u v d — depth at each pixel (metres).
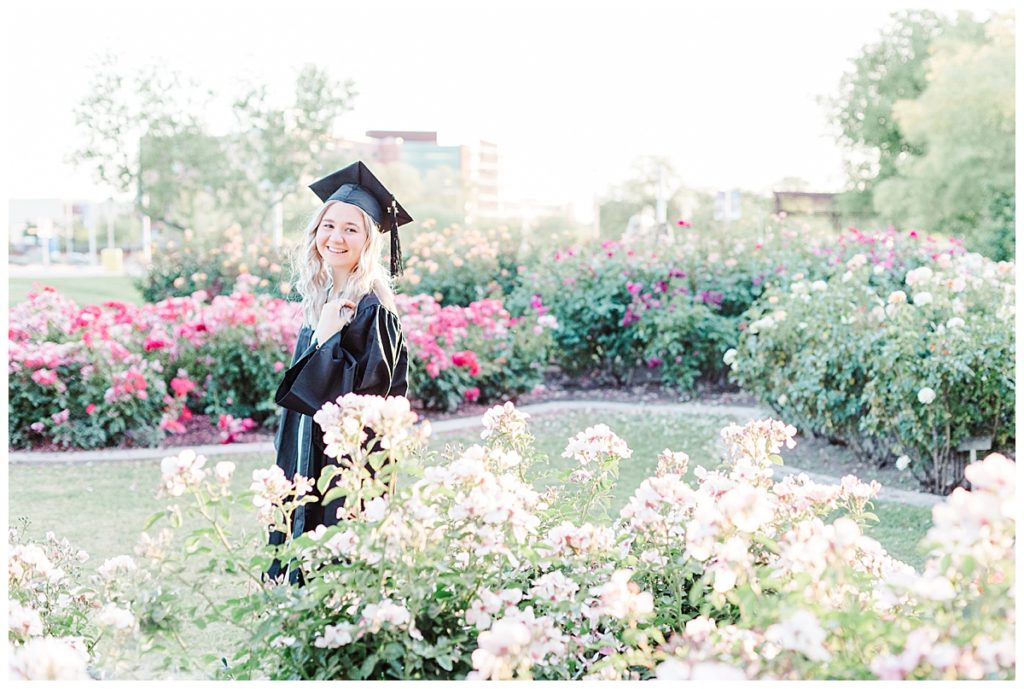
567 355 8.59
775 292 6.36
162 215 13.98
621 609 1.83
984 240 14.39
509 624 1.75
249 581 2.09
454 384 7.11
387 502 1.92
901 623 1.71
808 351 5.67
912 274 5.39
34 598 2.42
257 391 6.71
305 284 2.86
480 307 7.57
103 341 6.21
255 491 2.05
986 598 1.64
